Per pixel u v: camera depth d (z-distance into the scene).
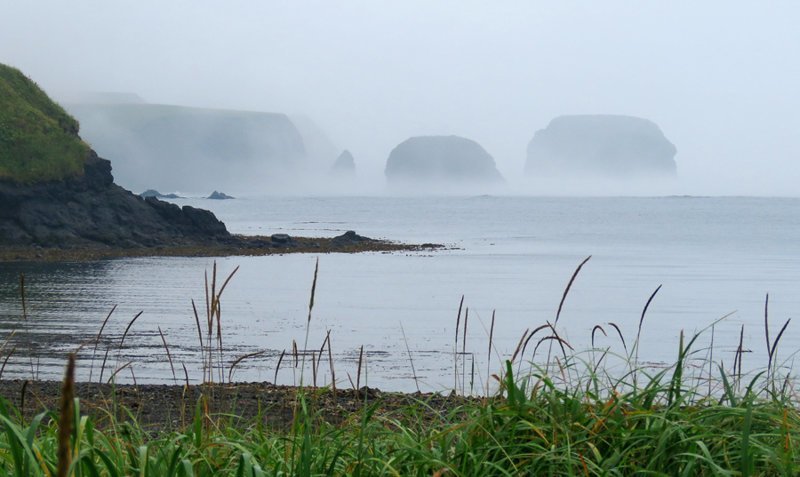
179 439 7.03
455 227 159.00
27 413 12.63
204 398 8.27
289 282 51.28
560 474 6.70
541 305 40.19
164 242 79.62
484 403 7.57
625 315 36.38
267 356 24.36
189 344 26.36
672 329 31.70
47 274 54.25
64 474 2.73
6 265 61.31
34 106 89.25
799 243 103.06
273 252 79.69
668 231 138.12
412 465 6.86
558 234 128.00
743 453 6.08
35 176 76.88
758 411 7.20
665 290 47.78
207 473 6.56
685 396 7.16
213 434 7.64
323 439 7.70
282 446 7.59
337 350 25.84
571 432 6.88
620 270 62.81
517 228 152.25
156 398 15.76
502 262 70.56
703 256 79.62
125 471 6.11
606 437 6.99
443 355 24.69
